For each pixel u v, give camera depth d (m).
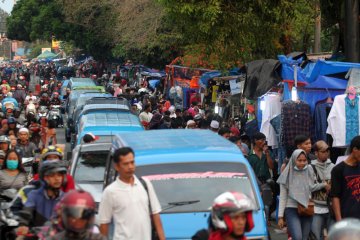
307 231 15.77
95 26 76.31
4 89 59.03
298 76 22.03
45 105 55.19
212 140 14.86
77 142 26.47
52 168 12.35
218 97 36.75
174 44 57.44
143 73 64.81
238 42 32.16
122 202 11.62
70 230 8.32
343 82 21.69
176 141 14.65
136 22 55.97
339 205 14.02
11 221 14.09
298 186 15.57
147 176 13.36
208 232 9.26
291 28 33.94
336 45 31.33
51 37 95.81
